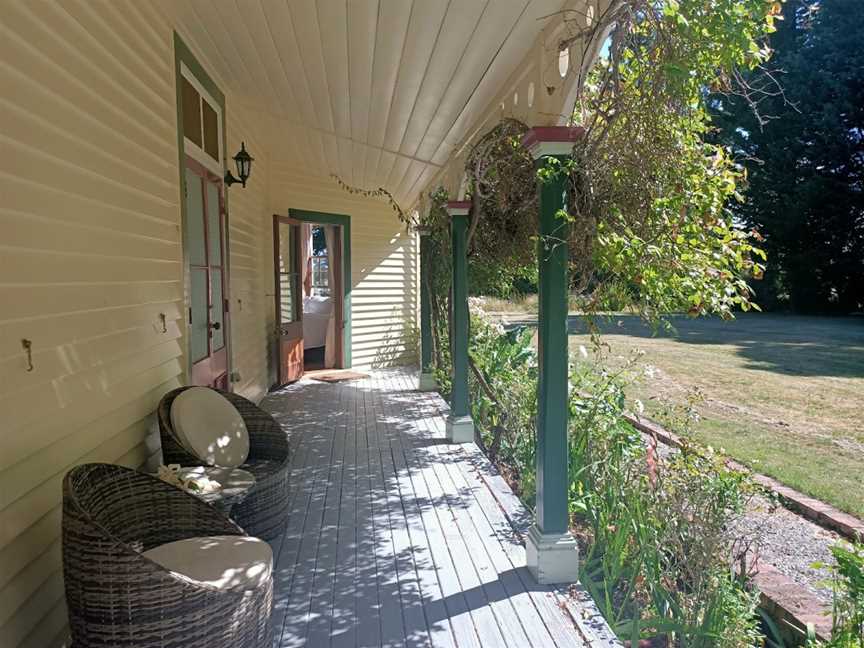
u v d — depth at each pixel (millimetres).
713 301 2266
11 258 1620
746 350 8516
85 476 1852
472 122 4309
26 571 1720
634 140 2230
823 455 3934
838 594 2174
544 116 2656
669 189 2258
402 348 9352
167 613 1592
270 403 6328
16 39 1664
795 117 11359
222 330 4684
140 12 2789
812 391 5867
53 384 1880
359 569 2693
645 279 2156
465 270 4664
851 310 12703
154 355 2967
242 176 4805
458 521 3227
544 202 2502
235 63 4066
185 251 3518
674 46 1989
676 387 6125
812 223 12312
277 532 3004
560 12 2318
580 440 3246
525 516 3289
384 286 9047
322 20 3074
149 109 2908
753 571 2535
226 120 4750
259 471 2982
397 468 4145
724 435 4414
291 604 2402
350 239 8492
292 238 7766
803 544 2877
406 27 2943
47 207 1843
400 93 4039
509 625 2256
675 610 2264
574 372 4109
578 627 2229
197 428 2850
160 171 3084
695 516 2365
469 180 4117
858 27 10781
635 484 2766
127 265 2578
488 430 5047
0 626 1542
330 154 6539
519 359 5535
